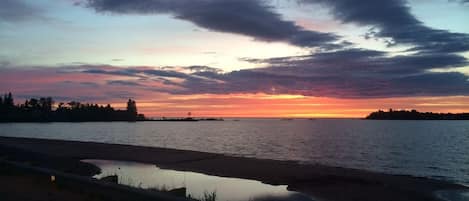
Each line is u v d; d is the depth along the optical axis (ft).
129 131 378.32
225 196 51.65
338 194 54.70
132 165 85.87
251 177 68.33
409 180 67.92
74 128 453.99
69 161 79.41
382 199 52.37
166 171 76.33
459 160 127.85
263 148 172.14
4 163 47.09
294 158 128.88
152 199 25.94
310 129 460.55
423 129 432.25
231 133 343.46
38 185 34.96
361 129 442.91
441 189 60.18
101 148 121.80
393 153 149.38
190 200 24.48
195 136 287.48
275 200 50.26
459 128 465.47
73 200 28.30
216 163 87.66
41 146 128.16
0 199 28.27
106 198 28.60
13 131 354.54
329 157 134.00
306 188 58.65
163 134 318.65
